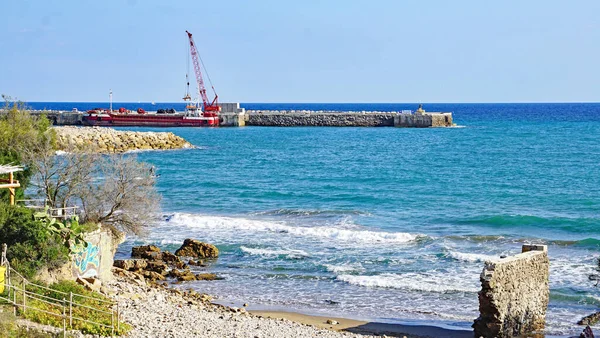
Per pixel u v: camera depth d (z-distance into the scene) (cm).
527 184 6950
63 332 2158
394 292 3478
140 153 10512
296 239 4603
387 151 10769
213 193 6588
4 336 2011
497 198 6112
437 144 11894
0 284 2325
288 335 2700
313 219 5325
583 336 2712
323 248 4347
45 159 3519
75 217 3067
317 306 3288
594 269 3703
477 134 14138
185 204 6003
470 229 4866
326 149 11194
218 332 2616
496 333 2625
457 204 5838
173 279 3731
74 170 3478
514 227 4909
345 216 5397
